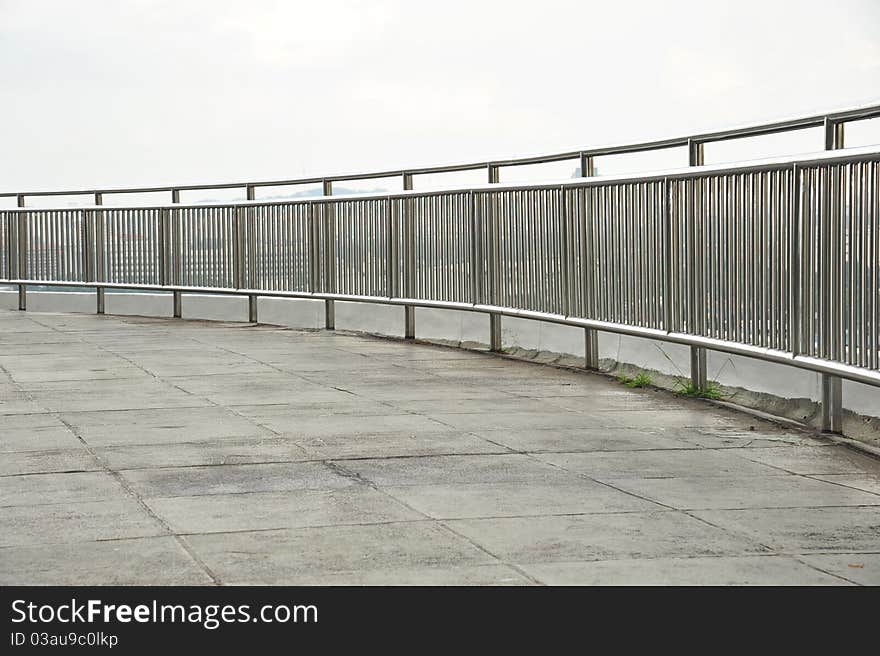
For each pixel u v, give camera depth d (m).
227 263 13.85
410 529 4.81
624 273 9.03
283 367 9.92
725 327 7.84
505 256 10.59
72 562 4.37
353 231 12.45
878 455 6.45
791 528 4.88
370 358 10.59
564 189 9.75
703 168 7.93
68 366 9.89
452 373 9.63
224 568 4.30
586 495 5.43
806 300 6.97
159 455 6.25
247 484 5.59
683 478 5.82
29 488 5.51
